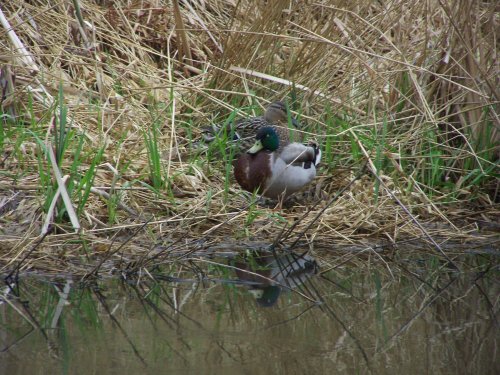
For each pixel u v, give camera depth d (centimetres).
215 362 684
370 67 1268
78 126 1190
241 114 1293
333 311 822
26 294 845
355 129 1244
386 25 1365
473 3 1248
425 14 1308
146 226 1019
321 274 938
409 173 1226
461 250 1043
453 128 1203
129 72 1370
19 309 804
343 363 688
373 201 1139
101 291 862
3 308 805
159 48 1484
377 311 825
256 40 1339
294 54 1373
